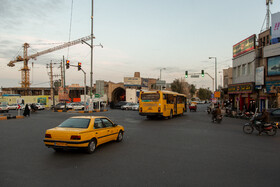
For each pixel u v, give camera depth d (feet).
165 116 76.38
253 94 100.12
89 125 27.71
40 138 37.93
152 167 21.39
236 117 87.71
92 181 17.49
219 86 250.37
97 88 129.49
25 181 17.40
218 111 67.05
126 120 72.84
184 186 16.58
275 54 83.66
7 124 60.29
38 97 193.47
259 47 98.43
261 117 43.65
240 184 17.10
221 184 17.04
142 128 52.24
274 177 18.80
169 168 21.07
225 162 23.36
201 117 88.94
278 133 46.98
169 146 31.60
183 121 71.26
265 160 24.31
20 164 22.22
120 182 17.31
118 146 31.42
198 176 18.84
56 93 228.02
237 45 118.01
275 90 83.20
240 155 26.53
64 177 18.39
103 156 25.63
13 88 243.19
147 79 233.76
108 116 89.56
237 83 115.55
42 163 22.62
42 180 17.66
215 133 45.09
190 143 33.94
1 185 16.51
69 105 153.48
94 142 27.84
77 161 23.43
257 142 35.60
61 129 26.45
